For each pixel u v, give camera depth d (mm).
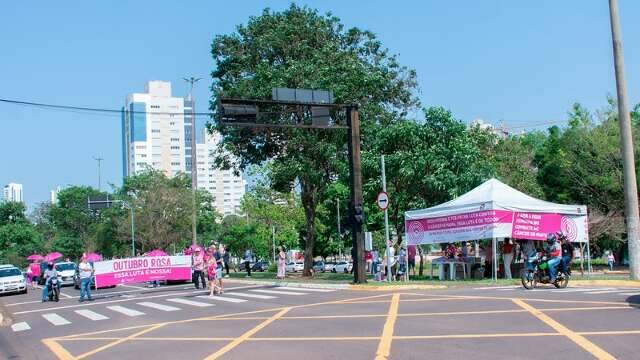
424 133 32812
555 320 12633
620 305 14664
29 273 48250
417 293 20484
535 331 11422
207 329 13984
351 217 25219
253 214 69438
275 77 33594
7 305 26000
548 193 44750
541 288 20688
